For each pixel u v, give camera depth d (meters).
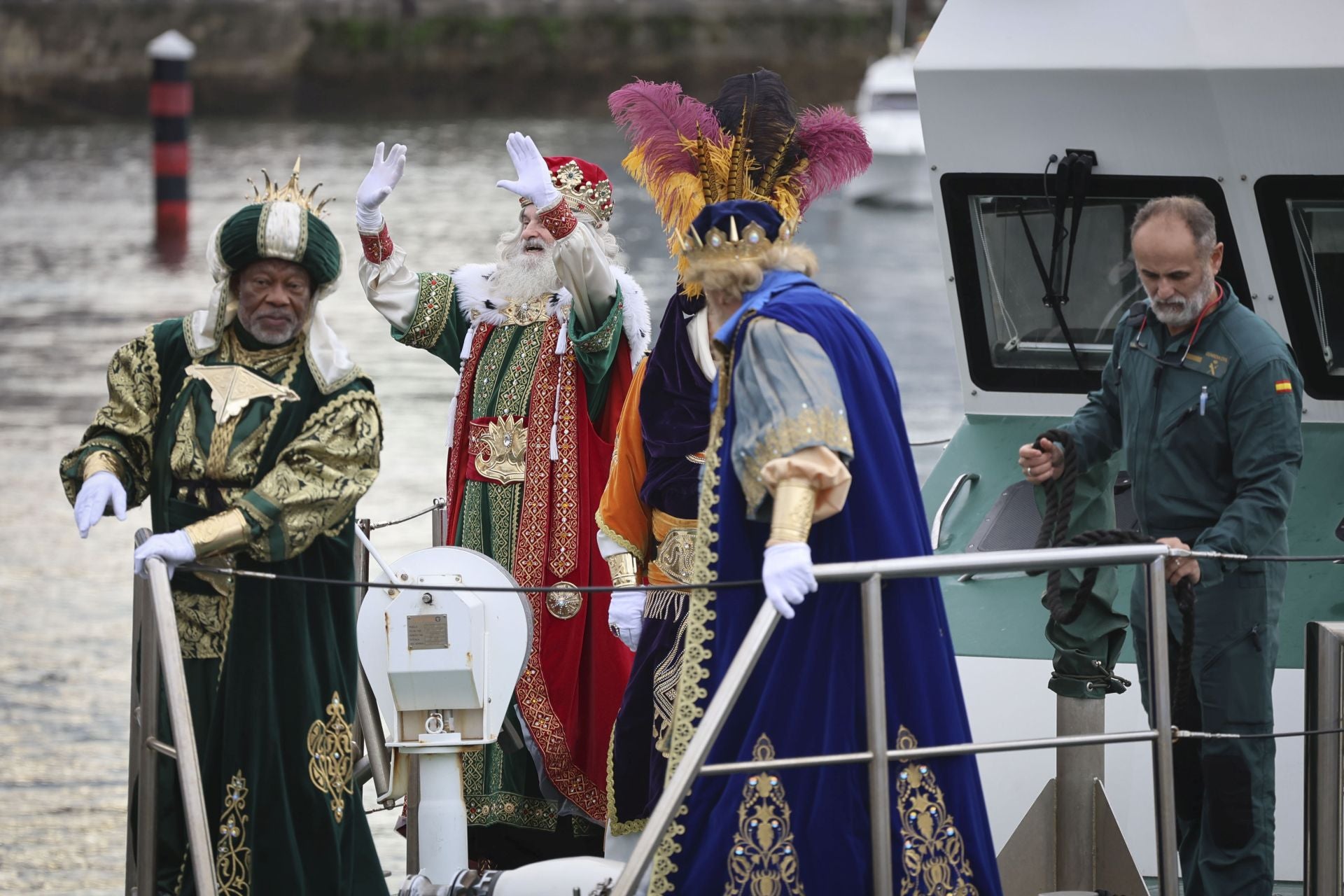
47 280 91.12
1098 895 17.03
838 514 14.36
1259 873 17.09
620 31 171.00
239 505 15.48
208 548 15.29
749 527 14.60
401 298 20.84
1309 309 20.95
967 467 22.50
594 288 19.61
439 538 22.16
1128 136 20.94
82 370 70.25
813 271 15.10
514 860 20.50
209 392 16.08
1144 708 17.75
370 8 169.50
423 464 54.50
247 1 167.38
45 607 43.88
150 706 15.70
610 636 19.95
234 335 16.28
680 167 18.09
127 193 123.56
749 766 13.72
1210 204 20.92
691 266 15.09
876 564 13.88
